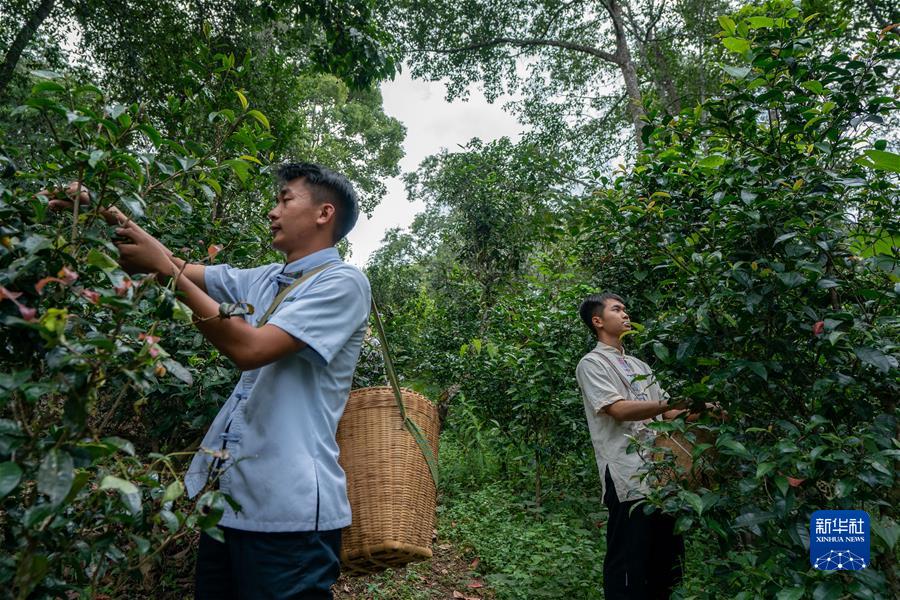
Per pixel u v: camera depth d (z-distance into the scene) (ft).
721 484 6.41
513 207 29.30
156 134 3.91
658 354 6.19
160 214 8.00
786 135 6.57
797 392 6.15
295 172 5.79
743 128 6.52
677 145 7.72
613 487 8.23
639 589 7.77
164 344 7.51
